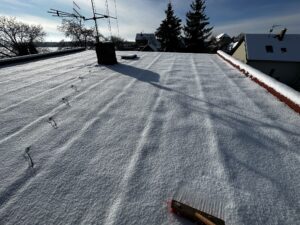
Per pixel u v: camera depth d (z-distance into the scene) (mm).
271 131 2559
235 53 21734
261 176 1832
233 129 2613
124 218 1448
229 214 1472
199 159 2059
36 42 33094
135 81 4809
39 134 2531
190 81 4852
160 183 1756
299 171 1893
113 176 1840
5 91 4137
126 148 2242
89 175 1855
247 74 5379
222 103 3465
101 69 6195
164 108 3273
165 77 5207
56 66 6801
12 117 2980
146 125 2730
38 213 1499
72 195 1646
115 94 3908
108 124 2764
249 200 1587
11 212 1509
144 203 1565
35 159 2074
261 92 4031
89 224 1409
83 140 2396
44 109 3252
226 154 2131
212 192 1661
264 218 1449
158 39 41125
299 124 2730
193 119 2895
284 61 17656
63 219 1448
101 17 7254
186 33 38938
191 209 1440
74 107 3318
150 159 2062
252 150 2193
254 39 19109
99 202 1578
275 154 2127
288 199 1602
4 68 6547
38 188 1720
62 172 1896
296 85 18016
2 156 2123
